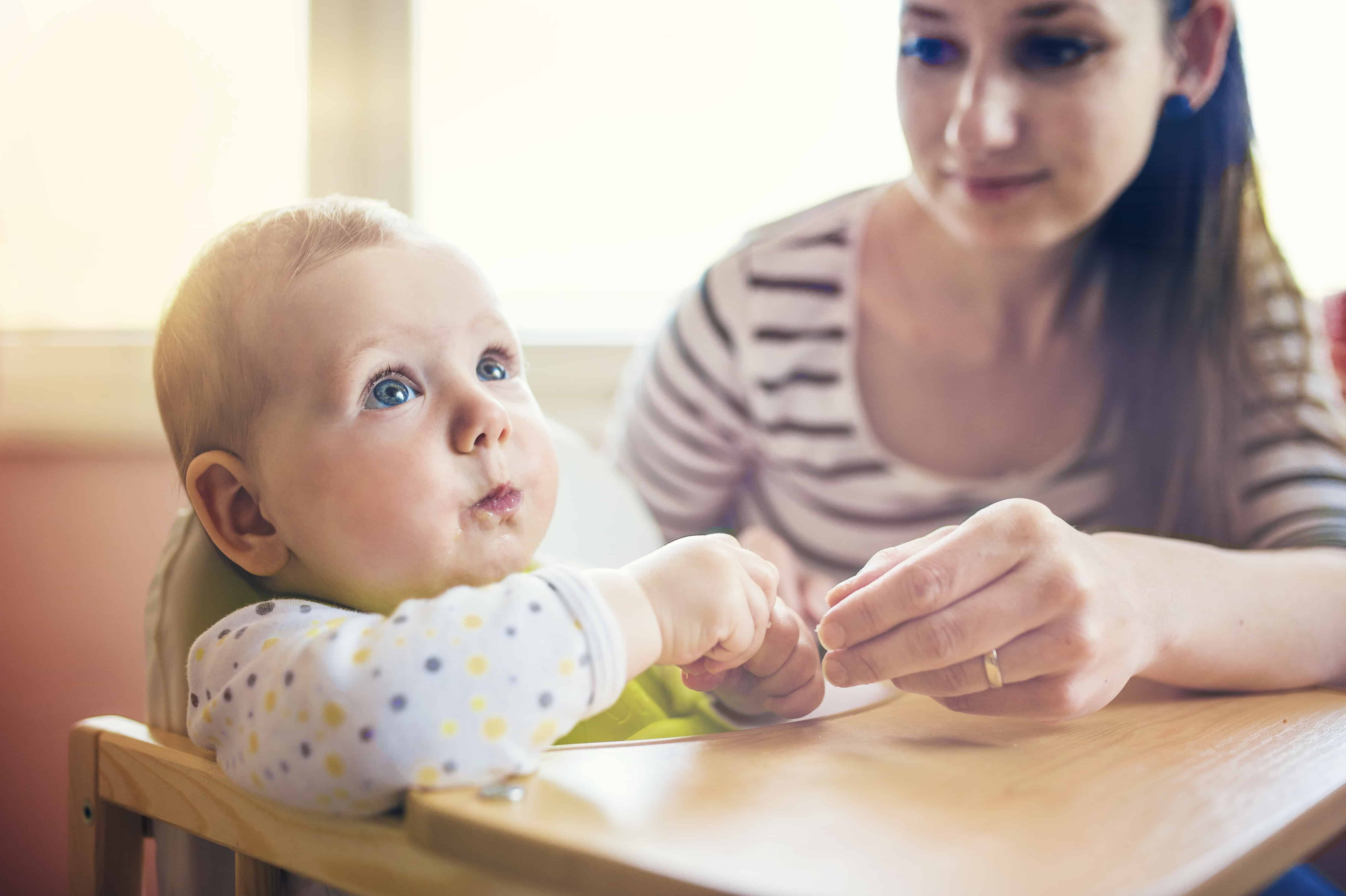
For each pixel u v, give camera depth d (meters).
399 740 0.39
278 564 0.60
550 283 1.47
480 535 0.58
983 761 0.44
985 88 0.80
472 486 0.58
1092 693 0.49
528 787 0.40
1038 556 0.48
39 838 1.18
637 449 1.15
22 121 1.25
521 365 0.67
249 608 0.54
